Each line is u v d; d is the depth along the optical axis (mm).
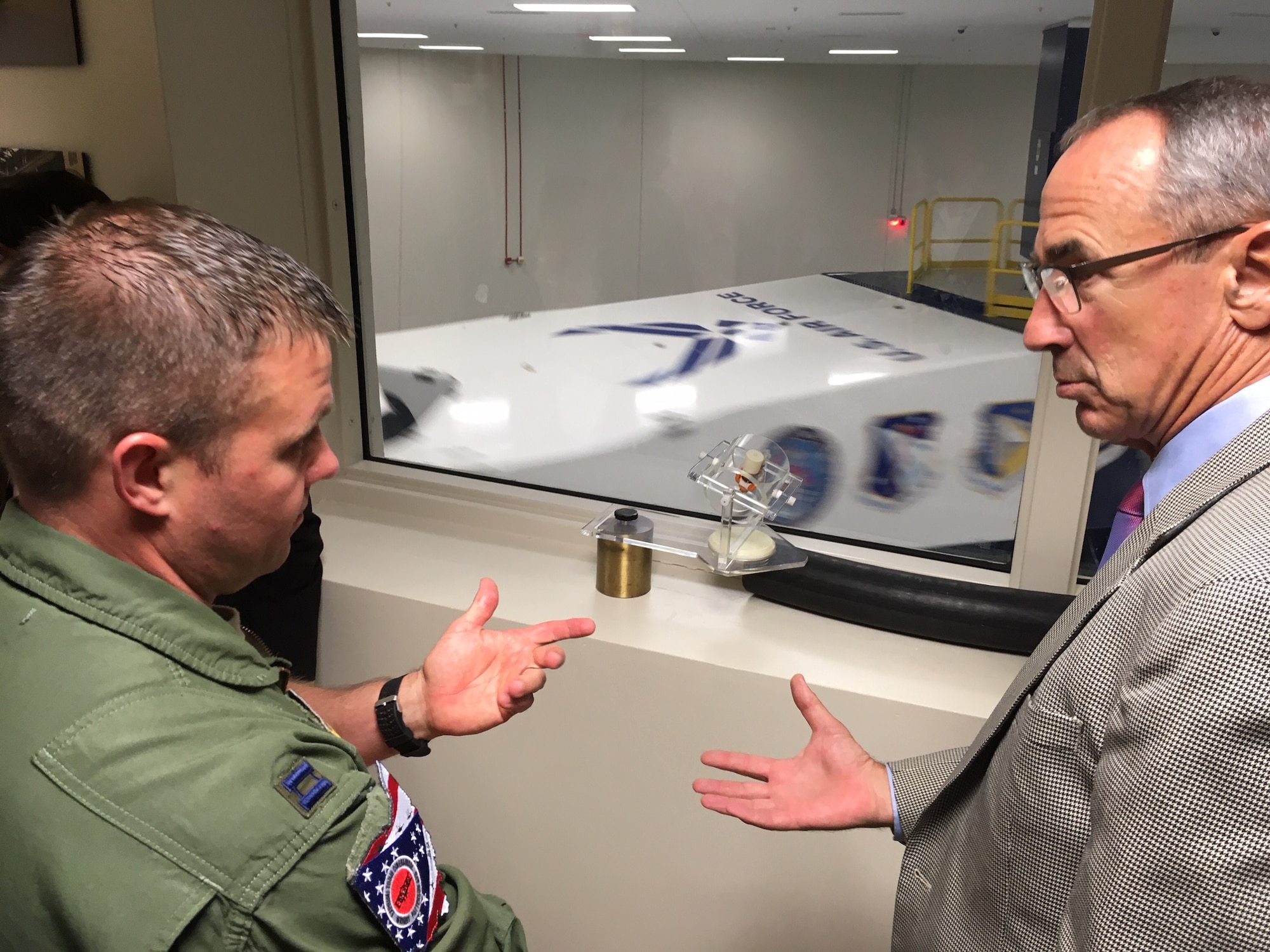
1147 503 636
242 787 489
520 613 1290
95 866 464
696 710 1193
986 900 664
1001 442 1435
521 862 1366
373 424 1691
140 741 484
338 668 1423
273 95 1386
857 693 1115
